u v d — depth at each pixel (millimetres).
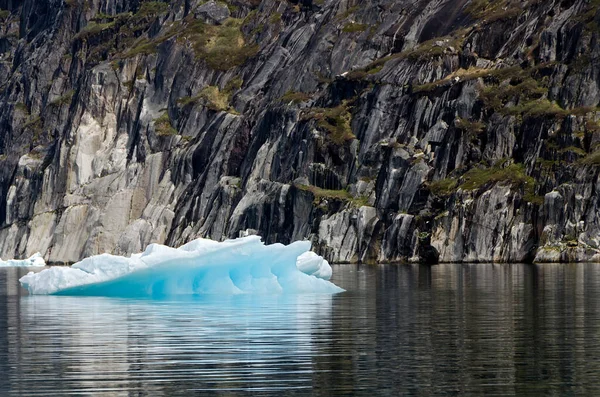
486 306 162500
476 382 92625
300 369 99812
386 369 99312
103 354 110812
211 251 190750
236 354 109250
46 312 158875
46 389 92250
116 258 191875
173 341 120000
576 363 101125
